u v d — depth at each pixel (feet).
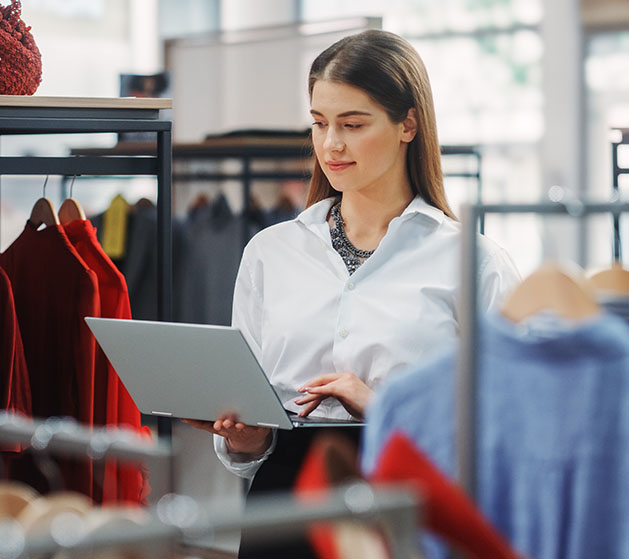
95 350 7.84
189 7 24.82
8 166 7.14
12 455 7.09
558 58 22.94
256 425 6.01
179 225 17.85
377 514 3.24
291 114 23.45
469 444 3.98
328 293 7.12
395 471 3.68
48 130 7.86
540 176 23.29
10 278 8.25
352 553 3.67
